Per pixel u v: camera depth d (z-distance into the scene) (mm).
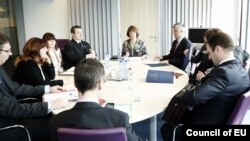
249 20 4957
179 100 2156
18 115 2061
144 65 3896
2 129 1932
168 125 2283
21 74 2766
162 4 5879
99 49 6379
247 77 1993
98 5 6188
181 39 4359
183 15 5703
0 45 2119
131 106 2119
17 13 6375
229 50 1994
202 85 1962
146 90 2607
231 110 1934
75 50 4512
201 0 5512
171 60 4207
